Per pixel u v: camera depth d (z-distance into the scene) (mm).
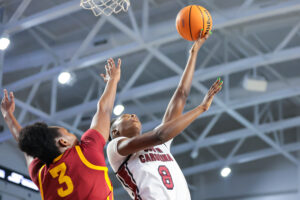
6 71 11633
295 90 13344
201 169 16984
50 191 2301
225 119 17828
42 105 14477
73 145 2441
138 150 2443
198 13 3242
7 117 2902
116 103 11742
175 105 3037
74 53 11148
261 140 17938
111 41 10914
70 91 14070
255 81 12039
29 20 9039
